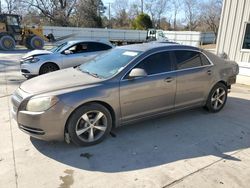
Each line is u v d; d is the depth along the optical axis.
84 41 8.69
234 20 8.91
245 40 8.80
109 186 2.89
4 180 2.97
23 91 3.71
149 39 31.06
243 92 7.22
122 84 3.89
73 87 3.64
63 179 3.01
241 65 8.30
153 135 4.20
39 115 3.39
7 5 43.75
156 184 2.93
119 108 3.93
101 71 4.20
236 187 2.89
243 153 3.68
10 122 4.63
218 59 5.23
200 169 3.24
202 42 38.47
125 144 3.87
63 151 3.64
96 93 3.66
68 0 43.28
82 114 3.61
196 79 4.74
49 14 42.75
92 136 3.78
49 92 3.51
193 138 4.13
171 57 4.46
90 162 3.37
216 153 3.66
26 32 20.59
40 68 8.05
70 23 43.28
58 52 8.38
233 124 4.75
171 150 3.72
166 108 4.50
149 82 4.12
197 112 5.36
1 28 19.14
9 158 3.43
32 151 3.62
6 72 9.74
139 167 3.27
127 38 30.98
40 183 2.93
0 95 6.42
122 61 4.19
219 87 5.25
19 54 16.28
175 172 3.17
